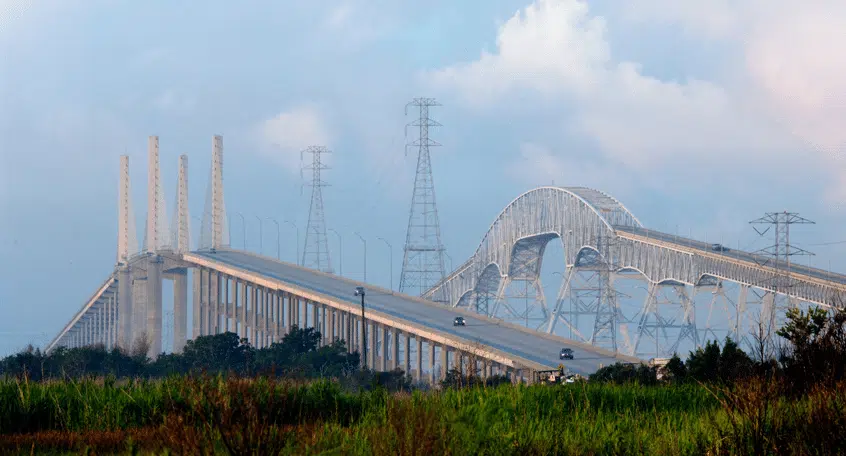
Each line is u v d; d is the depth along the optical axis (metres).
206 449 55.88
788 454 56.97
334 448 62.44
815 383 67.56
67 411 82.75
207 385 59.62
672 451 62.53
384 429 62.00
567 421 74.81
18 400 83.25
